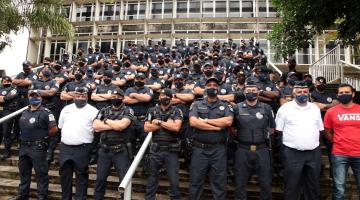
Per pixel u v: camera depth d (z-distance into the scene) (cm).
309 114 517
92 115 580
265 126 525
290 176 509
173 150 527
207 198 596
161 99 541
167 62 1126
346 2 850
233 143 601
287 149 517
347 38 908
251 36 2372
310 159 506
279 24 1143
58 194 614
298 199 509
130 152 546
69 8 2814
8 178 688
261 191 513
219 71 709
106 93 773
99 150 550
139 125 683
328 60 1228
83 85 824
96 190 536
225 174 512
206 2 2594
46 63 1049
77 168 561
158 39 2525
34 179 672
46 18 1468
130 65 1005
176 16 2628
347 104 521
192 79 832
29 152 580
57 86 805
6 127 752
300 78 802
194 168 513
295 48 1123
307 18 1003
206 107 530
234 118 538
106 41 2648
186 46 1463
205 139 512
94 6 2794
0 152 775
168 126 520
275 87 734
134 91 740
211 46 1535
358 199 589
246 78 756
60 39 2708
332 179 555
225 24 2472
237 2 2544
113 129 534
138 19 2569
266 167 513
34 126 583
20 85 833
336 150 517
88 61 1188
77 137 561
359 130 509
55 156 721
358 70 1191
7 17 1396
